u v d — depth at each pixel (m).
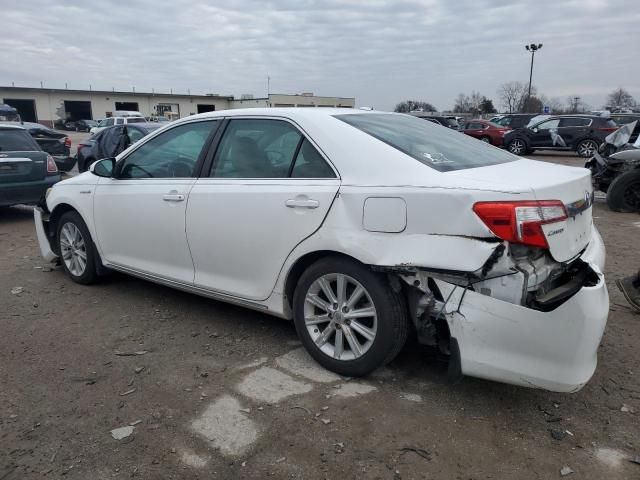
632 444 2.78
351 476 2.56
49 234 5.69
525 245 2.80
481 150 3.83
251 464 2.65
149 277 4.59
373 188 3.15
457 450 2.74
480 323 2.86
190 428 2.94
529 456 2.69
